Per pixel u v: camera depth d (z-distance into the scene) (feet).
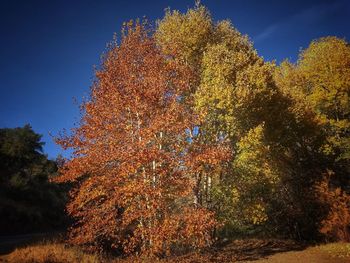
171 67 63.82
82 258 53.98
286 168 95.50
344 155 94.99
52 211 115.24
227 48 72.79
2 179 116.06
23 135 134.62
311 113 98.43
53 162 137.49
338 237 76.79
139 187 51.88
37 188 120.78
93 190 57.72
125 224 55.16
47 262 49.93
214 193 65.00
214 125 64.03
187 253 62.85
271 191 86.63
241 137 63.98
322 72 100.42
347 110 99.66
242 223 80.84
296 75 114.62
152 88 58.44
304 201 92.84
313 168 100.94
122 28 64.44
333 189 87.40
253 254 67.41
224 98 60.08
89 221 58.80
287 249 73.77
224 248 71.97
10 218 94.27
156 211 56.08
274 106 82.07
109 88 59.62
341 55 98.53
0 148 126.82
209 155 55.42
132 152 53.11
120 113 57.67
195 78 68.54
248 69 68.39
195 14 75.05
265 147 74.38
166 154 54.60
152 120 56.90
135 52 63.52
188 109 65.10
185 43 71.51
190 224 53.78
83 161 56.70
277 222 93.61
